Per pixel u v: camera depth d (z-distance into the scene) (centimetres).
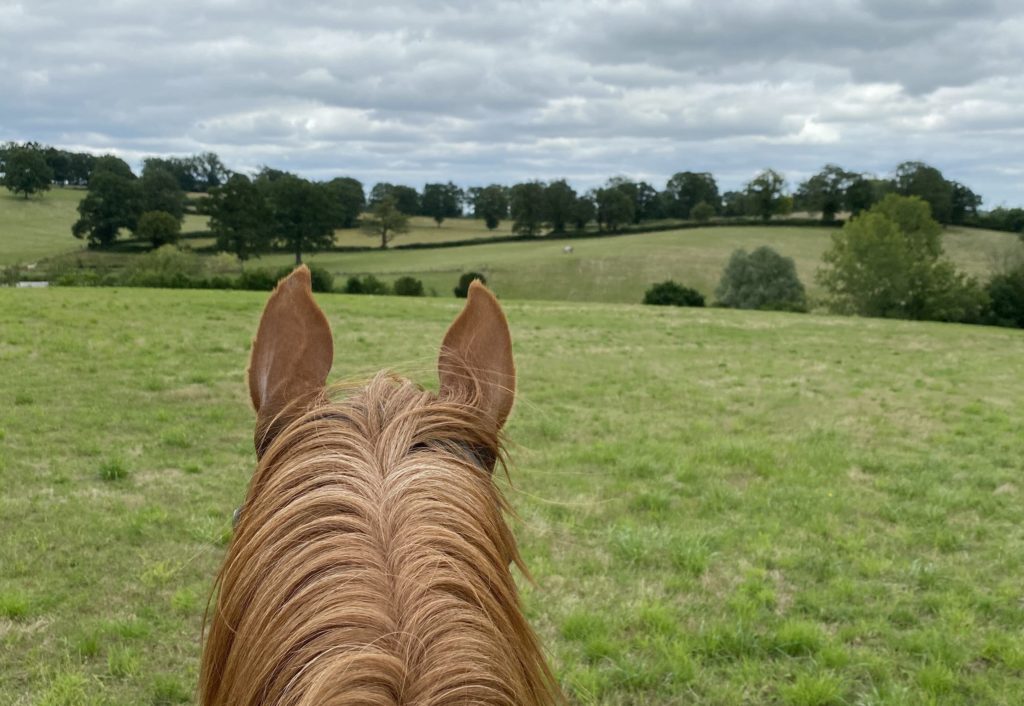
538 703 109
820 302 5906
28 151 11494
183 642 514
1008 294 5206
